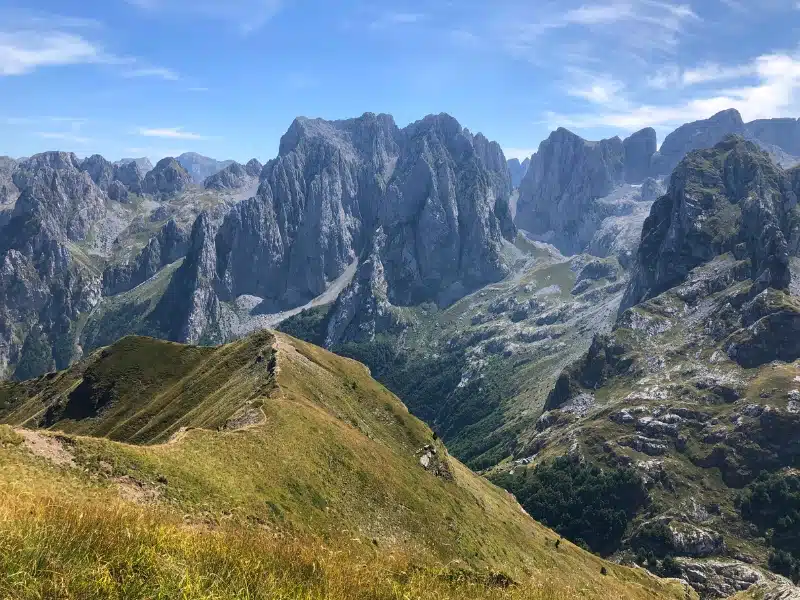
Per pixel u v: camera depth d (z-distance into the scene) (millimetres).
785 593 92688
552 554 107188
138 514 22531
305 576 21234
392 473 81750
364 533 58875
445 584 26828
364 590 21656
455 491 103062
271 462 57875
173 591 16453
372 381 138000
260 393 93625
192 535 21453
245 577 18391
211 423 89812
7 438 37469
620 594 99188
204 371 134375
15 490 26812
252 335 137375
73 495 33781
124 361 158250
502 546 88938
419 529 70562
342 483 66375
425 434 118438
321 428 76625
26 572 14758
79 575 15562
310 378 110625
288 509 50750
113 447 42438
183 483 43594
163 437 103625
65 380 190250
